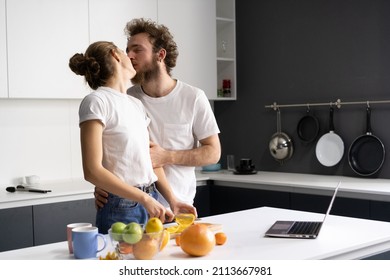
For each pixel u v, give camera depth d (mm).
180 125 2539
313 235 1824
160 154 2408
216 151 2578
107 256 1591
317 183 3535
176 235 1827
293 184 3561
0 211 3008
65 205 3273
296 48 4176
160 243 1605
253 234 1913
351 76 3834
